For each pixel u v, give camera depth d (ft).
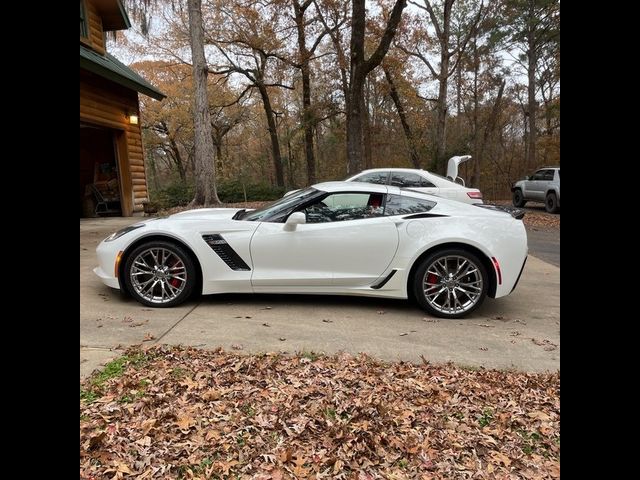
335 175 92.63
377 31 65.92
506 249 14.19
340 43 69.67
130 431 7.25
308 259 14.34
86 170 43.27
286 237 14.26
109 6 37.63
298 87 93.09
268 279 14.34
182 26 67.72
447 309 14.25
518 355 11.38
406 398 8.80
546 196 51.55
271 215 14.87
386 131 82.33
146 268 14.24
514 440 7.63
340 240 14.28
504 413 8.43
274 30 69.05
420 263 14.26
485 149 90.38
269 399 8.46
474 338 12.50
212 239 14.26
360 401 8.48
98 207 41.83
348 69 67.51
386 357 10.98
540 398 9.04
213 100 82.89
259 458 6.80
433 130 85.71
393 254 14.30
